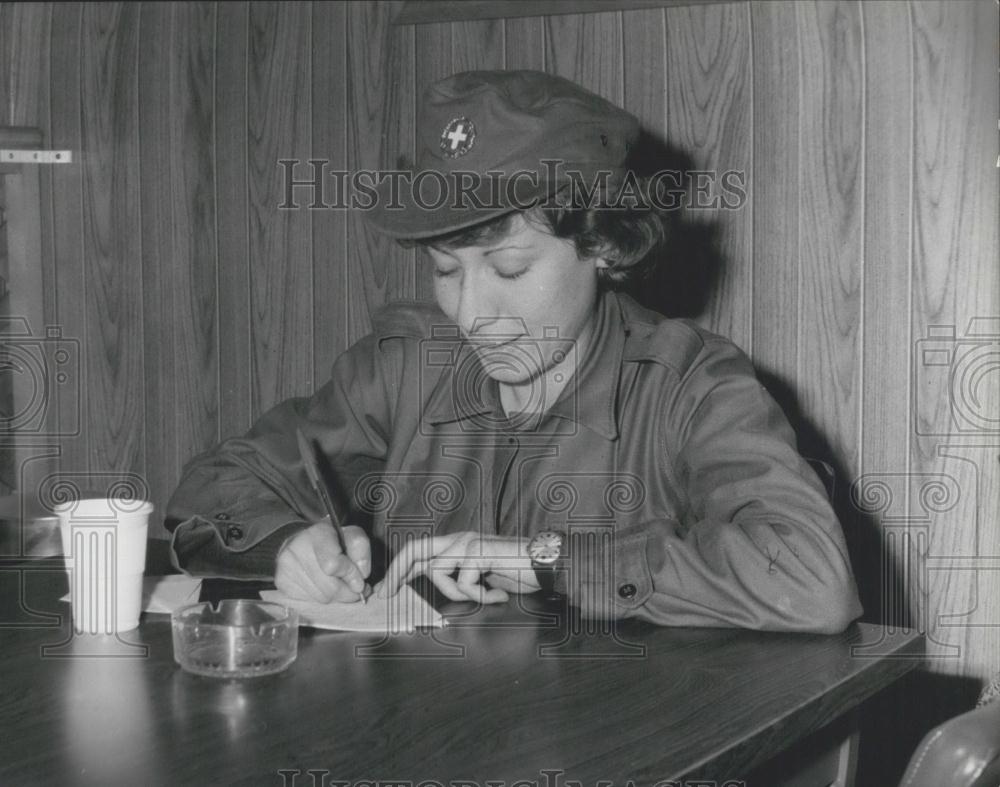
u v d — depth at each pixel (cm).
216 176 300
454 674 125
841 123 230
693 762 102
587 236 163
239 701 116
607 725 110
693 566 143
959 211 222
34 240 315
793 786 130
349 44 280
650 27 246
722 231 242
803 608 140
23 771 98
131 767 99
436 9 267
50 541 188
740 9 237
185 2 300
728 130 240
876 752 235
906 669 135
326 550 150
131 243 312
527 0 256
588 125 163
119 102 310
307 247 289
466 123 158
